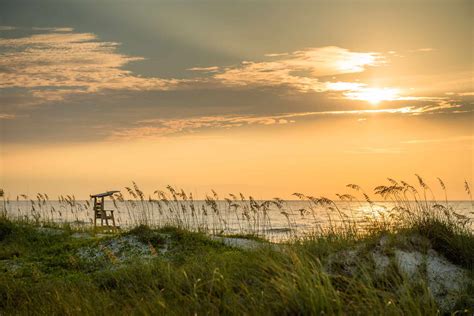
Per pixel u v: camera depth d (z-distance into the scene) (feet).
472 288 35.09
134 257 58.29
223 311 31.78
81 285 45.03
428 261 38.70
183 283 38.73
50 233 80.74
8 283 46.78
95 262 59.41
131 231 67.31
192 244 63.05
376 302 29.94
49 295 40.65
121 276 46.09
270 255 41.04
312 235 48.37
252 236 70.95
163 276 42.52
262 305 30.48
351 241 44.21
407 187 45.65
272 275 36.27
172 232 66.85
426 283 35.55
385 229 43.62
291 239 51.24
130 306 35.63
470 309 32.48
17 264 62.13
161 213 73.92
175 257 57.57
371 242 41.42
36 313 36.81
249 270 38.55
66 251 65.72
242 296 34.73
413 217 43.93
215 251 60.03
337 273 37.65
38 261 62.80
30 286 46.73
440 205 43.80
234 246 63.00
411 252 39.81
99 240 67.72
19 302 40.83
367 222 48.21
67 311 34.76
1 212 87.10
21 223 84.94
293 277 32.78
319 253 41.45
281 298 31.01
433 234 41.45
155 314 31.89
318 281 30.63
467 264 38.45
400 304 30.99
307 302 29.25
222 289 35.47
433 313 30.04
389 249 39.60
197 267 42.06
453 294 34.50
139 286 42.09
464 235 42.09
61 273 56.29
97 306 35.58
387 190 45.70
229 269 40.06
